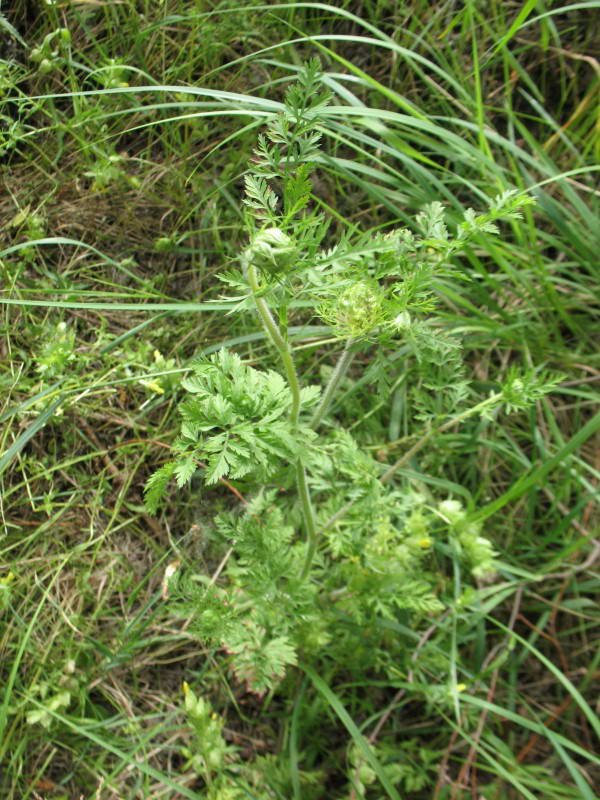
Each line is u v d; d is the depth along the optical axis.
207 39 0.71
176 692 0.65
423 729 0.65
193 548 0.68
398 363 0.70
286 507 0.66
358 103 0.65
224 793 0.56
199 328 0.71
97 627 0.65
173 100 0.73
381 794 0.62
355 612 0.58
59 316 0.71
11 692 0.59
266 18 0.72
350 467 0.55
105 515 0.68
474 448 0.69
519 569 0.67
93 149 0.70
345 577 0.60
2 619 0.63
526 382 0.50
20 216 0.71
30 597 0.64
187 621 0.66
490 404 0.52
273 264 0.35
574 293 0.74
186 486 0.69
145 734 0.62
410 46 0.75
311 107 0.38
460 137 0.68
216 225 0.72
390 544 0.59
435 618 0.66
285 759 0.61
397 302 0.41
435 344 0.44
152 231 0.74
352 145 0.64
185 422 0.41
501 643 0.66
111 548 0.67
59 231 0.73
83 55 0.72
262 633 0.57
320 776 0.62
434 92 0.74
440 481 0.64
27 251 0.69
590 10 0.75
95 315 0.72
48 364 0.63
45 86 0.74
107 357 0.68
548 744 0.65
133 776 0.61
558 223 0.68
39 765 0.61
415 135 0.72
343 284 0.39
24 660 0.63
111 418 0.69
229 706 0.65
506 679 0.67
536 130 0.77
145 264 0.74
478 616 0.63
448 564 0.69
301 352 0.71
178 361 0.71
